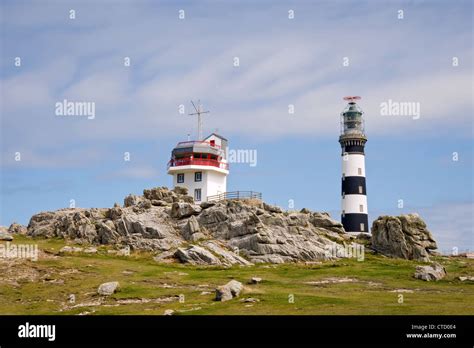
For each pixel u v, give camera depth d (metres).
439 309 49.88
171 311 50.94
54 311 54.53
